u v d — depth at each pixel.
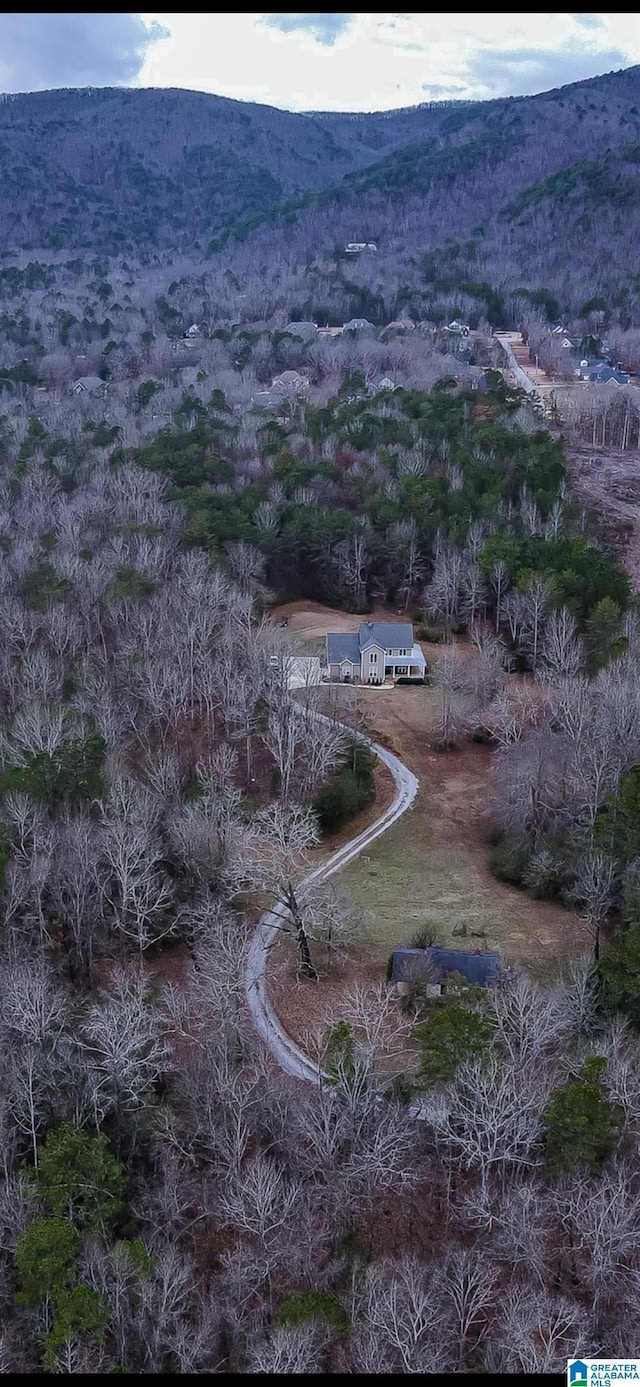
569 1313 40.22
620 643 89.44
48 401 198.75
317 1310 39.72
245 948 63.94
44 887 64.12
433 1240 44.84
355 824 80.50
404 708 96.12
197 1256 45.62
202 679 91.19
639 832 64.69
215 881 68.50
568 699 81.38
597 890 63.66
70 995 59.16
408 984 59.19
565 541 110.25
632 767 69.19
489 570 108.75
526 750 76.94
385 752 89.19
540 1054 51.66
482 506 121.75
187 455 138.75
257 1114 49.34
